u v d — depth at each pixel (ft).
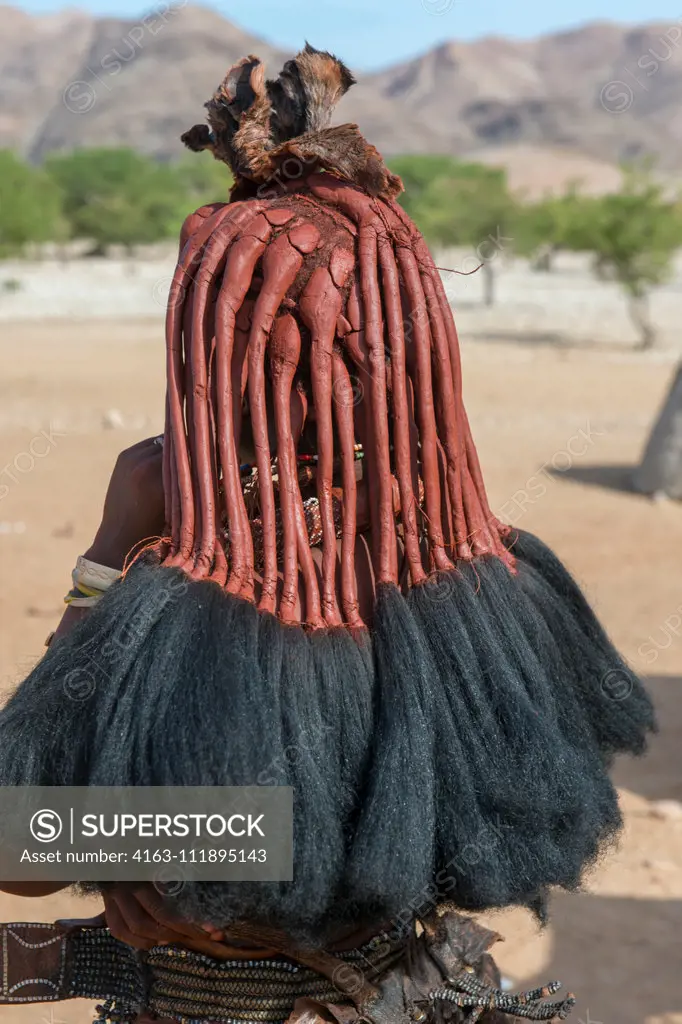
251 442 6.36
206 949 6.37
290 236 5.98
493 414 71.72
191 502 5.92
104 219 302.04
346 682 5.80
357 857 5.52
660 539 42.80
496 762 5.86
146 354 105.29
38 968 7.09
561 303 176.14
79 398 75.61
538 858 5.95
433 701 5.83
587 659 6.82
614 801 6.65
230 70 6.44
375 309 6.02
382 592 6.03
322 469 6.01
